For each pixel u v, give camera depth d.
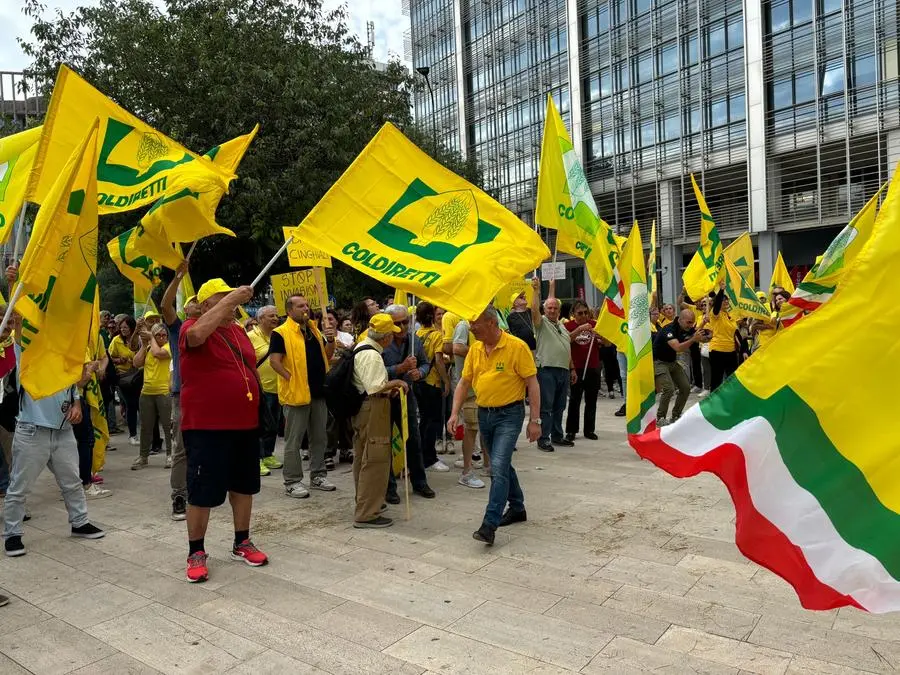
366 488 5.85
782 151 25.50
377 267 5.42
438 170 5.75
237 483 5.00
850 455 2.84
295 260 9.36
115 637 3.92
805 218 25.12
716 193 27.94
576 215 7.68
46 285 4.42
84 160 4.60
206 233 5.91
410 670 3.47
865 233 5.84
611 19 31.64
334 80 19.16
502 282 5.30
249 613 4.18
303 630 3.94
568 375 9.04
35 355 4.39
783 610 4.05
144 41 17.20
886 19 22.50
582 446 9.23
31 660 3.67
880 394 2.83
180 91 17.41
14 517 5.36
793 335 3.00
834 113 24.00
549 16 35.06
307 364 7.04
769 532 2.91
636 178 30.95
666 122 29.55
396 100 20.88
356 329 8.41
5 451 7.09
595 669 3.43
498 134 39.69
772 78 25.62
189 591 4.55
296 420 7.00
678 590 4.37
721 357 12.02
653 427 6.67
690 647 3.63
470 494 6.97
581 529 5.65
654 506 6.25
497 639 3.77
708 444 3.08
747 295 10.43
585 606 4.16
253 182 16.20
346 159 18.06
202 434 4.73
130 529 6.00
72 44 17.72
